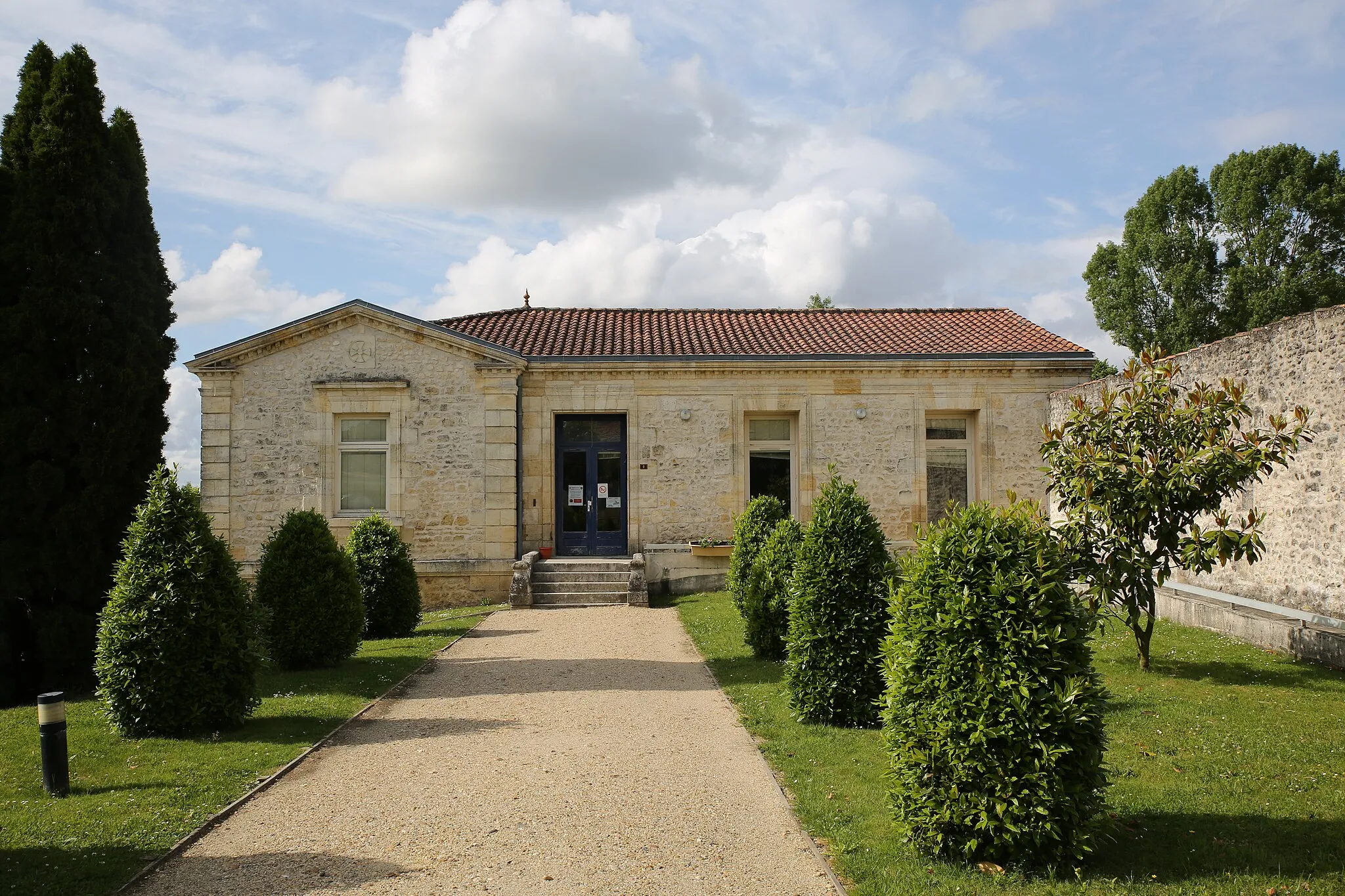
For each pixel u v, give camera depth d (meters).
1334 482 9.67
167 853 5.20
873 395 17.50
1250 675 8.41
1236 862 4.69
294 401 16.64
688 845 5.25
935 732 4.89
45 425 10.95
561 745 7.40
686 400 17.48
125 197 11.83
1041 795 4.61
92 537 11.11
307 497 16.55
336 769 6.88
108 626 7.98
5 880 4.80
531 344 18.02
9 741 7.72
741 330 19.44
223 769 6.83
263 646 8.71
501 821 5.70
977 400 17.50
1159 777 5.98
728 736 7.59
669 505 17.41
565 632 13.13
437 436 16.69
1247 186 27.23
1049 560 4.97
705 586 16.77
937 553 5.17
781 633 10.62
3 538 10.82
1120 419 8.97
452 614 15.41
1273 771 5.97
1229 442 8.59
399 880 4.84
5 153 11.50
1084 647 4.93
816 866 4.94
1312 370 9.99
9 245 11.18
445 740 7.66
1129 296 29.45
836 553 8.02
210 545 8.30
